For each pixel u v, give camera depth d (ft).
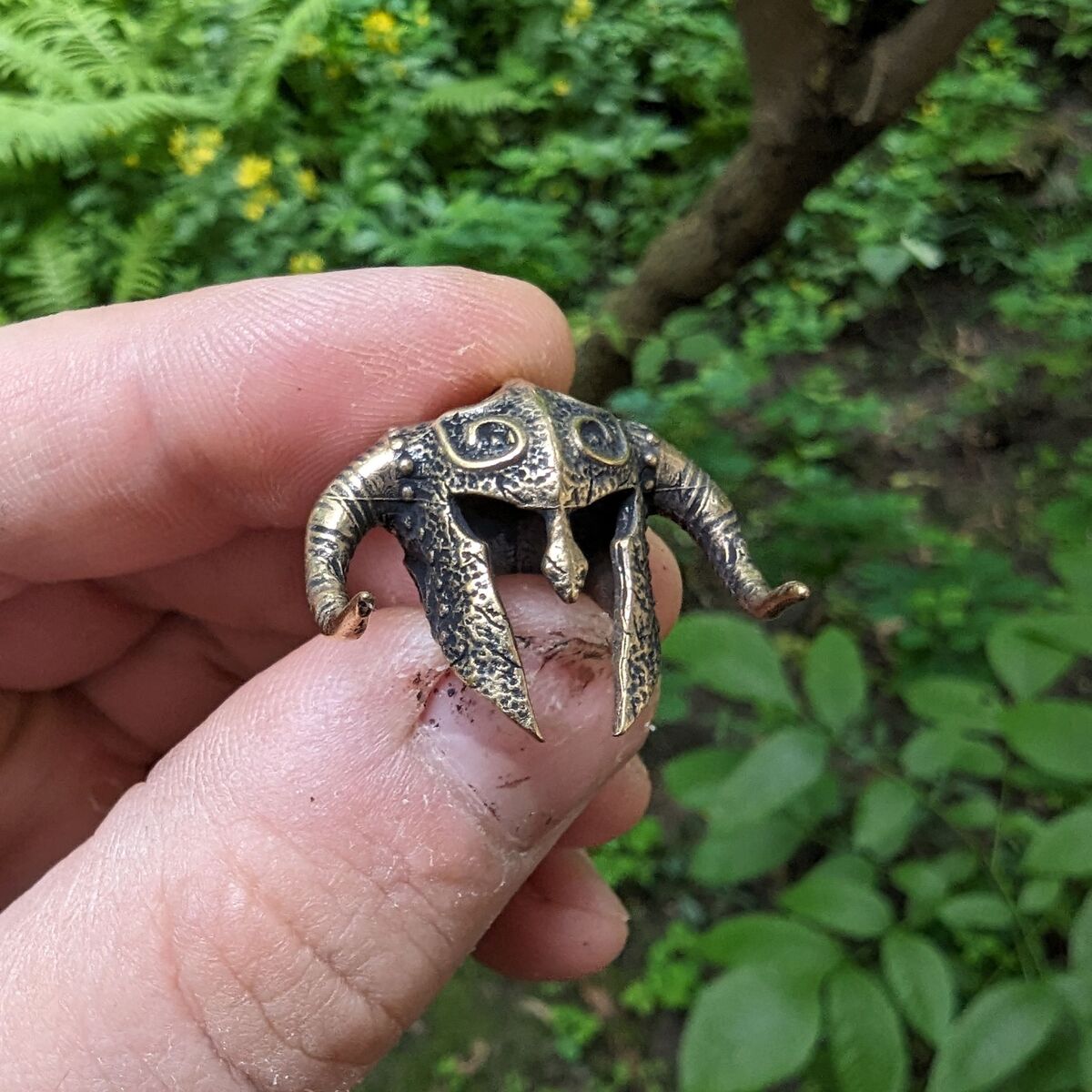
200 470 0.29
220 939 0.22
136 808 0.23
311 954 0.22
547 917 0.36
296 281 0.28
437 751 0.23
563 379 0.29
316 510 0.22
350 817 0.23
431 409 0.27
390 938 0.23
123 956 0.22
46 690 0.36
